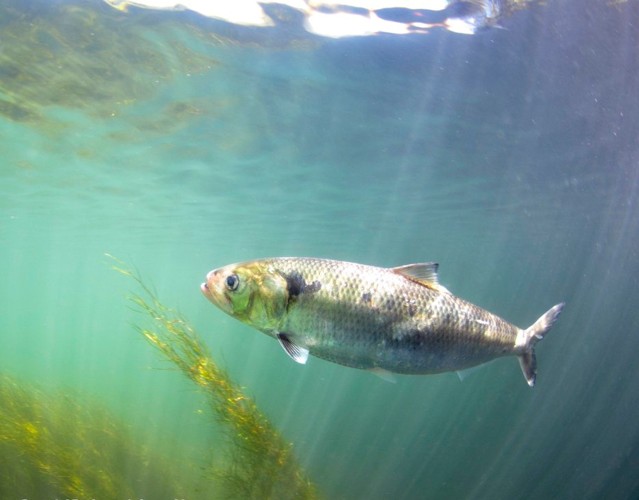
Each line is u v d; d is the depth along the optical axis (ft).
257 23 33.65
